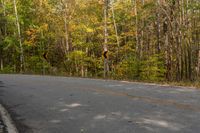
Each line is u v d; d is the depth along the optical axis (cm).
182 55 2998
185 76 3000
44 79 2417
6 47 4994
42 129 876
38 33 4991
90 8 4419
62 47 5125
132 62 3394
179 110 991
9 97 1480
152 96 1309
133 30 4291
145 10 3747
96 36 4525
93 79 2369
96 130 819
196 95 1297
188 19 3397
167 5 2998
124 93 1434
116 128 823
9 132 817
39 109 1160
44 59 4688
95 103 1209
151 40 4016
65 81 2183
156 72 3244
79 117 987
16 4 5188
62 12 4838
